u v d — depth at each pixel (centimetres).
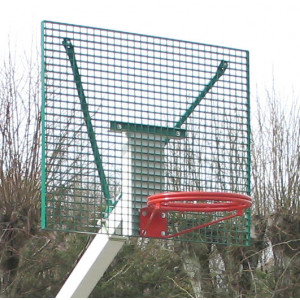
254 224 1445
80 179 625
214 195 595
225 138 664
